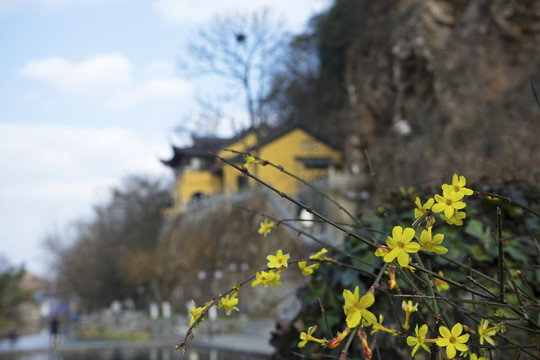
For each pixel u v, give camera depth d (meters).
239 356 18.45
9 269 69.06
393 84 32.56
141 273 50.91
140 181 63.72
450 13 27.66
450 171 1.58
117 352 25.78
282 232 27.09
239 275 35.09
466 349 1.20
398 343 2.25
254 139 39.88
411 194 2.68
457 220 1.19
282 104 50.41
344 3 41.38
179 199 53.25
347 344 1.12
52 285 93.06
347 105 41.88
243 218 37.03
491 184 2.82
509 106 17.70
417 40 27.91
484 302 1.43
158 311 47.16
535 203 2.77
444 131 21.91
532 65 18.38
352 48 37.72
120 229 61.75
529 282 2.51
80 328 42.50
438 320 1.38
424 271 1.45
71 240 71.44
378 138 33.12
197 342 24.67
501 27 20.72
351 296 1.15
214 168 47.16
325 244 1.81
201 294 39.69
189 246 44.12
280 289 27.50
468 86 21.67
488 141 15.65
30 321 85.94
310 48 48.50
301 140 40.31
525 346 1.42
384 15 34.69
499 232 1.40
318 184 27.98
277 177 37.75
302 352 2.48
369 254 2.45
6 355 26.98
